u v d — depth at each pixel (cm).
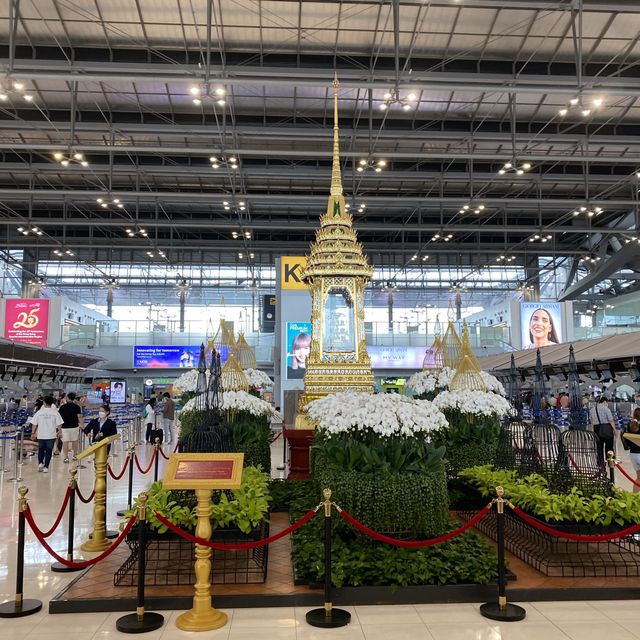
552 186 2900
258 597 468
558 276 4259
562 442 641
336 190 988
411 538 530
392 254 4306
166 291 4312
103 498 638
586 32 1573
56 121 2017
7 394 2244
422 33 1579
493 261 4116
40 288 4091
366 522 520
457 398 779
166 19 1537
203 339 3491
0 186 2869
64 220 2869
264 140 2291
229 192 2922
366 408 561
